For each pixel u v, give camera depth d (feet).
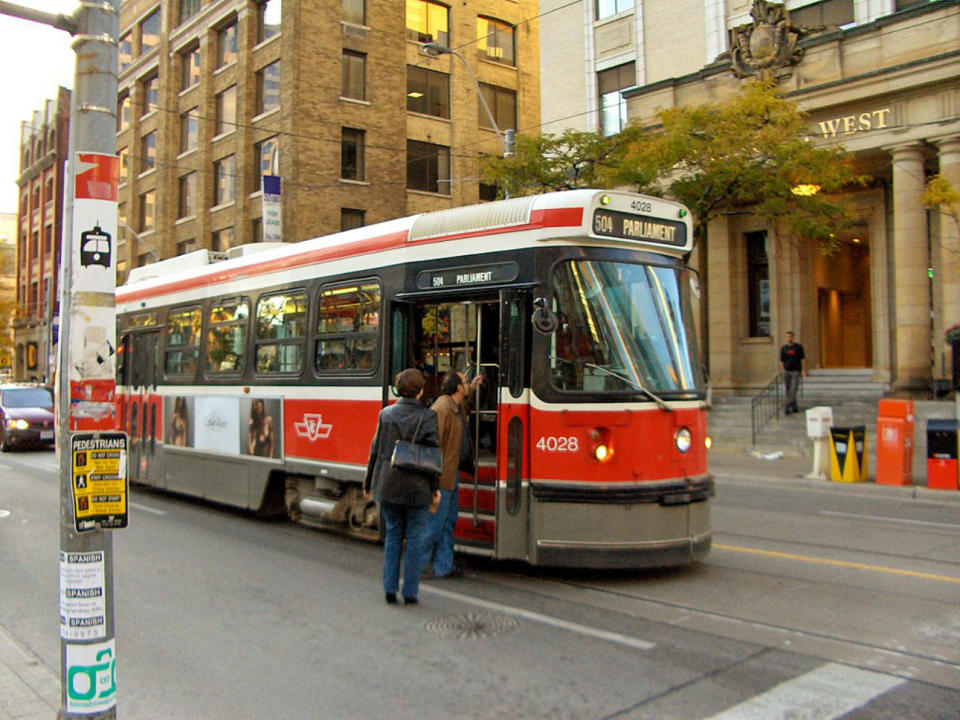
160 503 41.91
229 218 120.98
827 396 68.95
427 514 22.80
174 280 41.86
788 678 16.85
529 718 15.02
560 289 23.95
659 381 24.48
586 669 17.49
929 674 17.06
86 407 12.62
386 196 116.47
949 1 60.23
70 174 13.43
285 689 16.72
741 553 28.91
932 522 35.65
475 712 15.34
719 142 56.75
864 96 63.16
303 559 28.76
